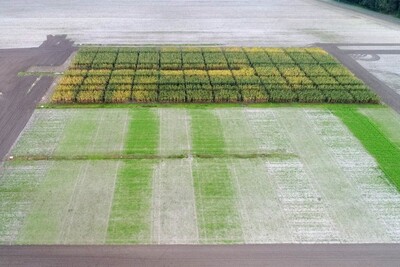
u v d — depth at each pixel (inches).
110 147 1002.1
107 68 1380.4
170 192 866.8
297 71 1382.9
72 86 1245.1
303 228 789.2
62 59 1461.6
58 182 885.8
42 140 1018.7
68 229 770.8
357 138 1069.1
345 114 1175.6
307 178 920.9
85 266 699.4
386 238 771.4
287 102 1223.5
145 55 1475.1
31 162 941.8
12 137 1026.1
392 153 1012.5
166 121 1112.2
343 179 921.5
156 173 920.3
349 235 776.3
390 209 840.9
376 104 1235.2
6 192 853.2
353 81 1328.7
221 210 824.9
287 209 832.9
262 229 783.7
